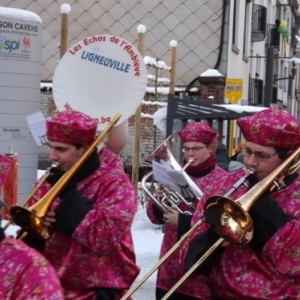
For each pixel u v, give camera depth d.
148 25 24.42
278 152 5.14
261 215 5.06
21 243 3.58
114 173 5.51
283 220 5.06
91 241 5.28
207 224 5.34
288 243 5.05
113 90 7.81
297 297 5.17
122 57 7.83
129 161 22.88
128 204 5.41
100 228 5.28
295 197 5.18
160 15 24.38
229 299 5.27
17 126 11.78
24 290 3.41
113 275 5.51
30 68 11.86
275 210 5.06
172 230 7.11
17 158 10.70
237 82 18.33
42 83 23.81
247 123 5.17
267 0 38.22
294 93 54.16
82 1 24.27
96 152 5.51
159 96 20.25
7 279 3.43
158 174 7.03
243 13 28.14
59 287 3.48
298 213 5.11
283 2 46.69
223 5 24.23
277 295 5.13
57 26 24.20
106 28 24.42
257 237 5.12
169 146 7.28
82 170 5.42
